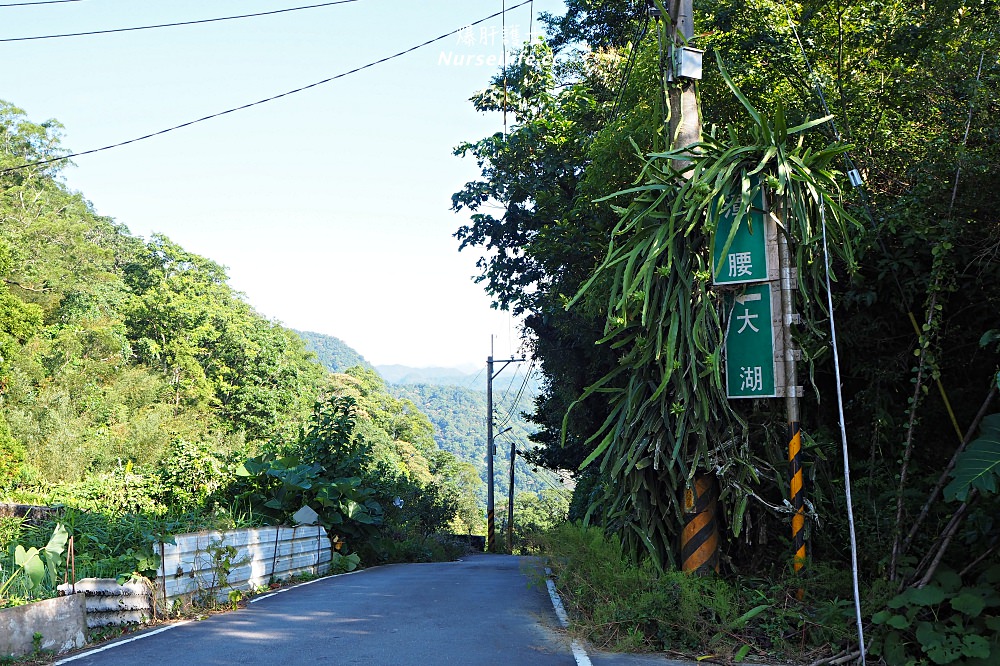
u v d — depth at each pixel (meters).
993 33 9.21
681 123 9.53
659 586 7.73
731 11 12.88
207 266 72.25
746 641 7.07
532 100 21.55
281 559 13.47
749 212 8.35
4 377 34.56
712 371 8.27
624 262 9.13
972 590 6.35
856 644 6.68
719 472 8.34
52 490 18.59
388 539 22.86
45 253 51.75
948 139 9.55
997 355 9.09
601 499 9.47
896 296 9.38
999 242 8.17
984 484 6.24
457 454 175.50
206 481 16.75
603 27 22.42
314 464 17.75
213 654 7.17
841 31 12.47
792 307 8.22
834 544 8.54
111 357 48.00
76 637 7.69
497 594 11.05
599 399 18.86
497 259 21.55
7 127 60.47
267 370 65.50
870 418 9.69
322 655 7.03
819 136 11.59
